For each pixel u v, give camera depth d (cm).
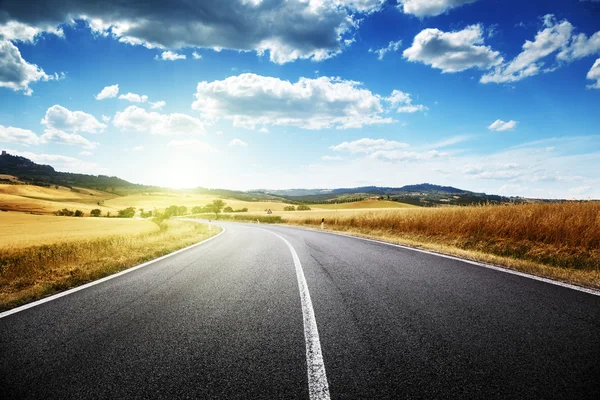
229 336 305
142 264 766
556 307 371
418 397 201
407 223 1483
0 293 521
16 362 257
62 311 390
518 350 262
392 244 1104
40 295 473
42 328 332
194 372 238
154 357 263
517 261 675
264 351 271
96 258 834
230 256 882
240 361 254
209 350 275
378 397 202
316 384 218
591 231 776
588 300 398
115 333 317
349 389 212
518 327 311
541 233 884
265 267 687
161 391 214
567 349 263
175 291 486
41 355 270
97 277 612
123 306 409
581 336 289
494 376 224
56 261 793
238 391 212
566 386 210
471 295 425
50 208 10125
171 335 310
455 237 1145
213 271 652
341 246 1065
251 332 314
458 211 1326
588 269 664
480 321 329
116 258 825
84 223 4022
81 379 231
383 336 296
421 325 321
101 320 356
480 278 528
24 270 692
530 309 364
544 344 273
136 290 495
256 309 388
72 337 307
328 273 600
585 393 202
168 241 1313
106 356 266
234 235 1808
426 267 633
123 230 2580
